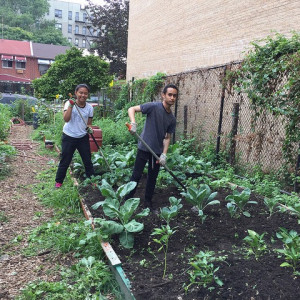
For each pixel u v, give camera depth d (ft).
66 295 9.18
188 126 30.48
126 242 11.04
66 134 18.01
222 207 14.98
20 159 27.02
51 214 15.15
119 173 18.86
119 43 86.84
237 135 22.30
